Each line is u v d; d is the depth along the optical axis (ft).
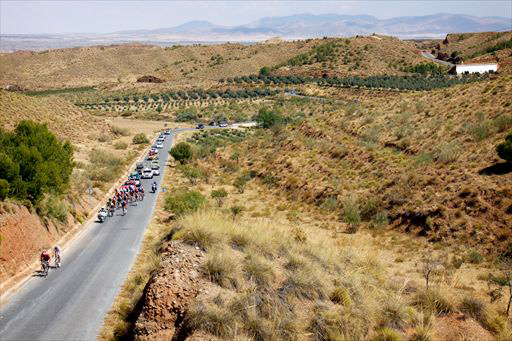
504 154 98.12
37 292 63.26
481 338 39.34
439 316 42.27
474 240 83.35
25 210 82.28
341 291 42.01
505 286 61.41
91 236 98.94
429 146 133.59
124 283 66.39
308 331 35.88
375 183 125.70
